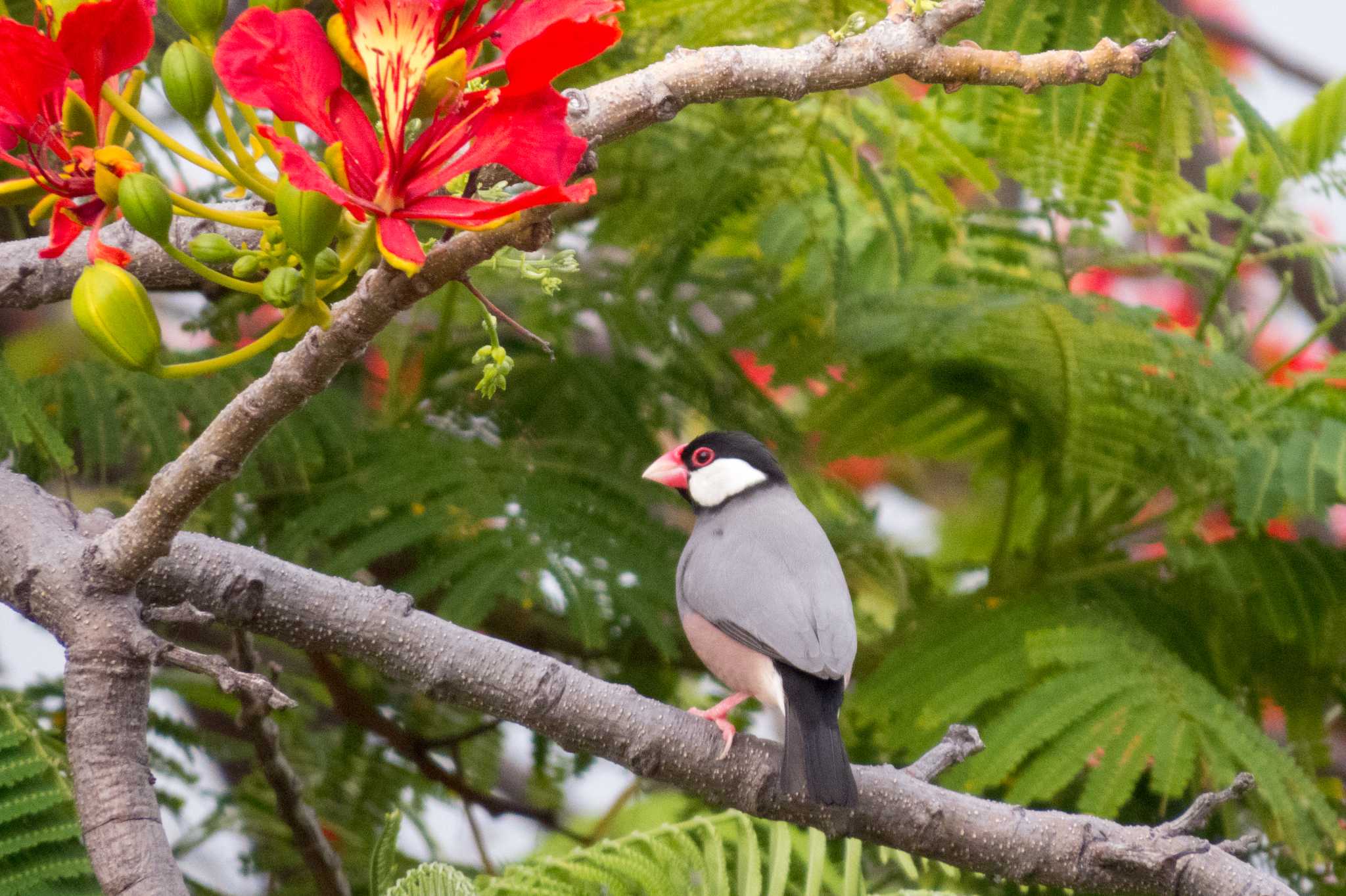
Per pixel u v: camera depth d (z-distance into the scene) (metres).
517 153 3.45
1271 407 9.50
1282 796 7.72
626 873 6.97
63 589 4.70
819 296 9.73
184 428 8.94
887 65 4.17
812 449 10.67
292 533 8.58
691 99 4.26
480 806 9.77
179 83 3.63
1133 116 8.73
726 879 7.02
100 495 9.34
